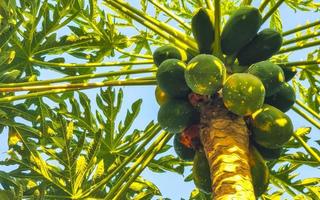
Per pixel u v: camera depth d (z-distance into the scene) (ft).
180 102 8.48
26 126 9.97
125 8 9.86
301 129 10.39
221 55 8.77
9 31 9.49
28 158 9.64
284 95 8.78
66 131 9.62
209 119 8.13
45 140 10.05
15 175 9.55
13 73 9.64
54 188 9.52
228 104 7.94
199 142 8.45
